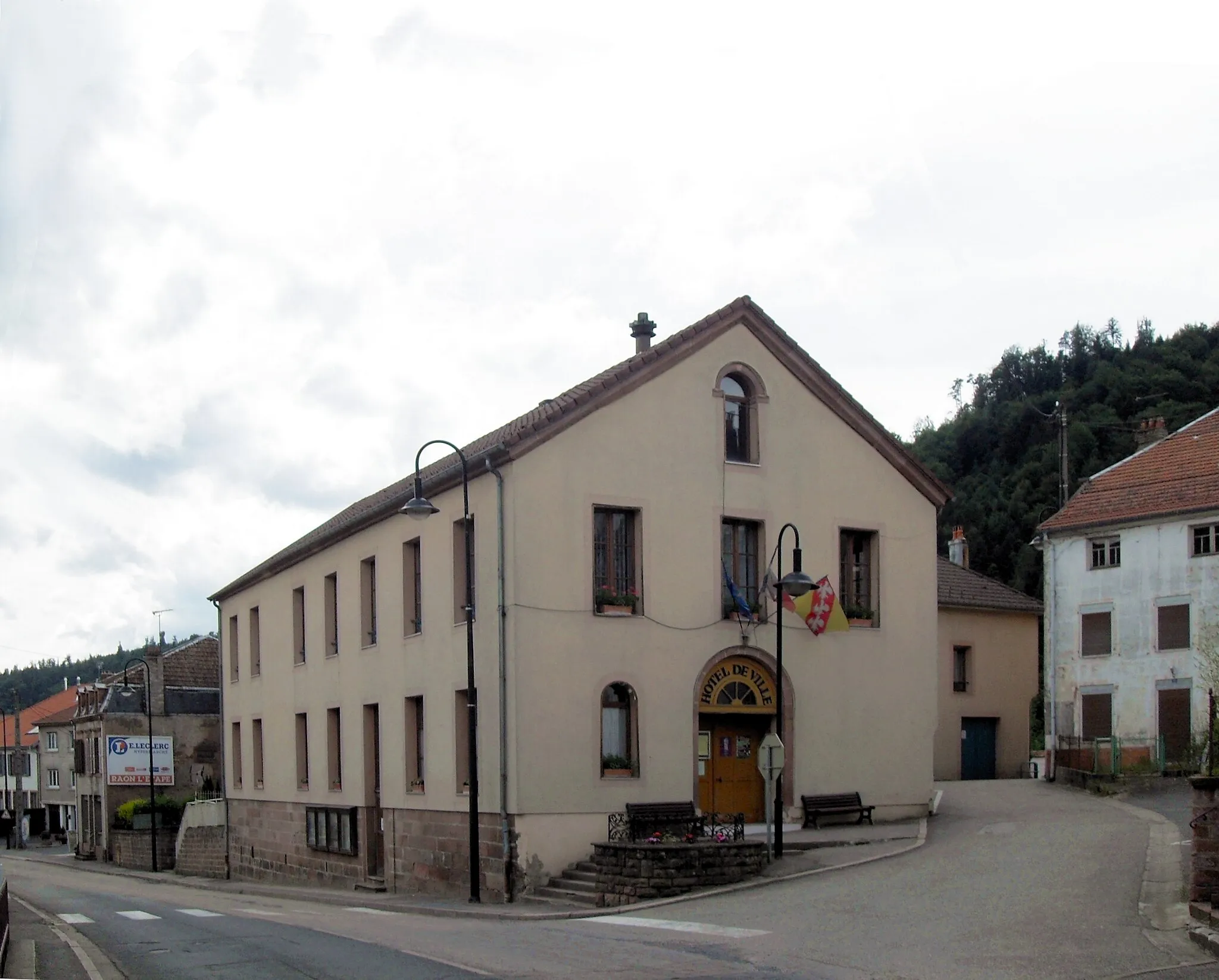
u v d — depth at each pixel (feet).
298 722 116.47
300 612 118.73
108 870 174.09
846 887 60.13
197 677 200.44
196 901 90.84
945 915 50.03
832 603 87.40
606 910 61.46
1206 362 236.02
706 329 84.69
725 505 84.84
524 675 75.82
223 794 138.51
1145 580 120.06
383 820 94.94
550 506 77.97
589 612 78.54
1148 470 126.11
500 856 75.77
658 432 82.58
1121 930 44.75
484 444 92.02
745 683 84.74
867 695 89.40
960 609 138.00
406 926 59.06
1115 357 271.08
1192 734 108.06
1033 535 215.31
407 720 91.76
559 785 76.07
